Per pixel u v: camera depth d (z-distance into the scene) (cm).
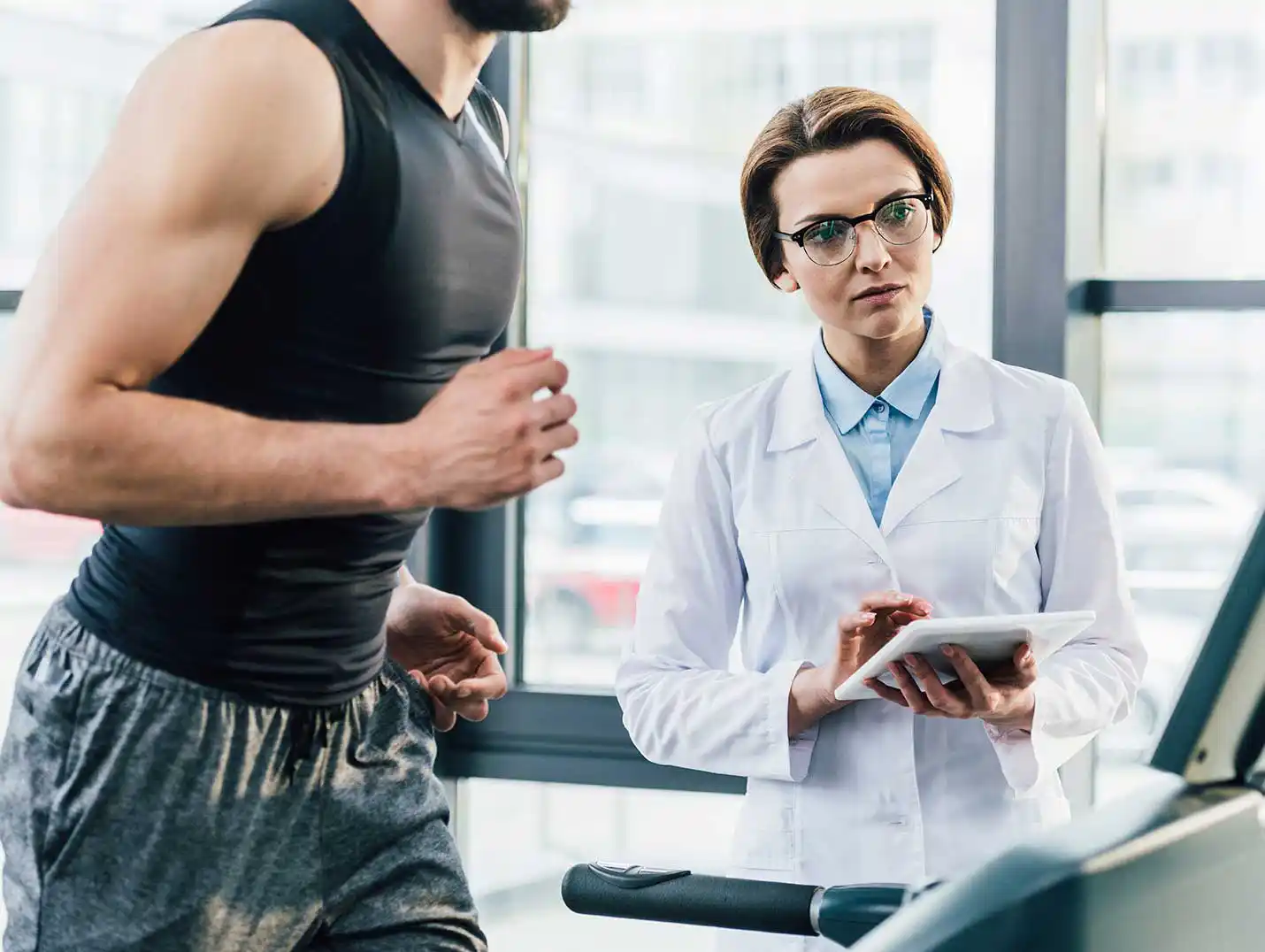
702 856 247
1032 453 167
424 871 126
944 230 168
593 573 256
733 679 168
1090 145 232
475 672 147
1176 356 232
